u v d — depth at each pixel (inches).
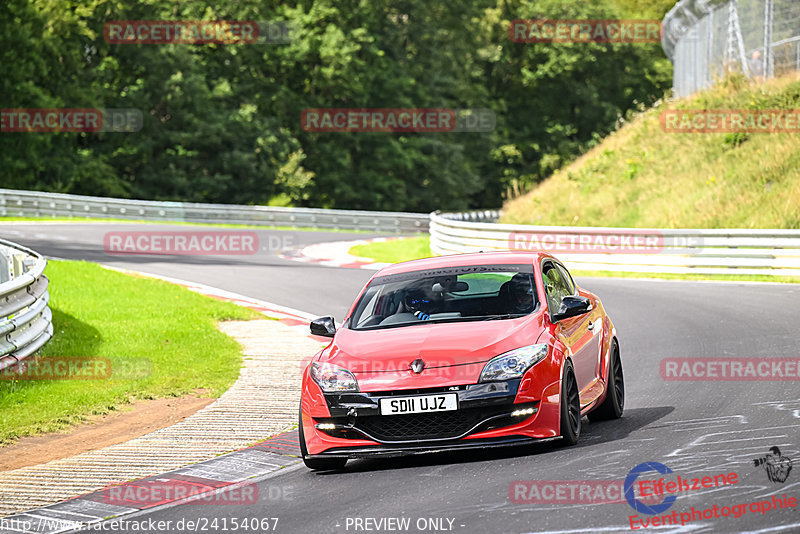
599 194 4746.6
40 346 1958.7
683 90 5506.9
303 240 5378.9
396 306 1279.5
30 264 2532.0
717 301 2659.9
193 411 1621.6
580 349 1263.5
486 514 885.8
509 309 1238.3
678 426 1252.5
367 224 7283.5
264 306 2861.7
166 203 6668.3
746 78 4783.5
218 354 2082.9
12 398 1637.6
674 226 4124.0
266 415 1556.3
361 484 1083.3
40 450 1395.2
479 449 1219.9
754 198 4001.0
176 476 1213.7
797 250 3203.7
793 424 1208.2
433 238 4566.9
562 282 1379.2
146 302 2738.7
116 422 1562.5
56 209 6382.9
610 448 1133.1
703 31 5172.2
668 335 2148.1
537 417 1113.4
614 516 844.6
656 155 4756.4
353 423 1130.7
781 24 4603.8
